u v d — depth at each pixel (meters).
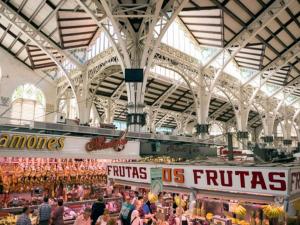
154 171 6.71
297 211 5.92
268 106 39.97
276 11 20.42
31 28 21.50
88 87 25.75
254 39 24.50
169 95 33.75
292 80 35.53
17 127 12.97
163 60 24.38
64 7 19.42
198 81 27.73
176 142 20.91
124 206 8.60
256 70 30.75
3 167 12.61
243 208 7.11
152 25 17.91
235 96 32.47
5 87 26.75
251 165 5.54
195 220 7.55
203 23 22.62
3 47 27.05
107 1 17.36
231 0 19.41
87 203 11.89
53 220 9.08
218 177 5.68
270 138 39.22
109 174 8.45
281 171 4.84
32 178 13.08
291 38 25.30
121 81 30.59
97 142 14.64
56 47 23.58
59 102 30.42
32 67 27.97
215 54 26.55
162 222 7.82
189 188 6.27
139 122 19.36
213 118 45.94
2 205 10.96
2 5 19.69
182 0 17.75
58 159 14.48
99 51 25.02
